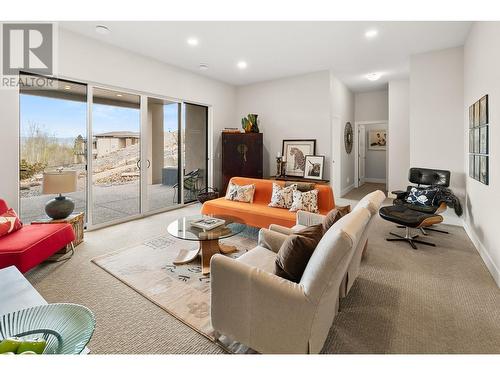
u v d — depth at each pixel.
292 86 5.49
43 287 2.27
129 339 1.67
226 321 1.55
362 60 4.57
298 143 5.46
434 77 4.19
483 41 2.91
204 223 2.81
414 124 4.39
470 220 3.57
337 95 5.77
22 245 2.22
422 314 1.91
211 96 5.63
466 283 2.34
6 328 1.21
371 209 1.82
